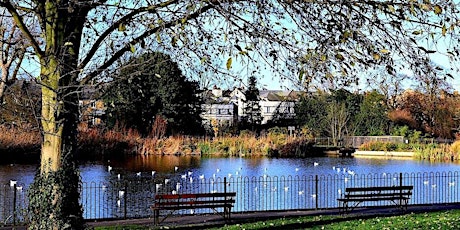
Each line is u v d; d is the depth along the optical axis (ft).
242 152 143.23
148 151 137.59
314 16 21.52
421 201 72.28
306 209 56.85
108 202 66.18
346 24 20.44
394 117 160.86
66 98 24.66
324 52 20.15
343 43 20.47
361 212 54.80
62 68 23.72
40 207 26.25
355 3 20.36
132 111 137.90
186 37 25.68
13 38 30.07
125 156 134.10
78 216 27.14
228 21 21.71
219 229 43.91
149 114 146.51
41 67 24.71
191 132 160.15
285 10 22.07
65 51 23.66
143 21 24.95
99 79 24.80
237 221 49.06
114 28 25.23
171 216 52.34
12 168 99.35
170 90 145.28
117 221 49.78
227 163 123.34
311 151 149.89
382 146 152.05
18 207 54.08
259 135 164.45
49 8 24.00
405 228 42.57
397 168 114.62
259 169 111.65
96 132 129.80
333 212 55.06
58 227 26.20
